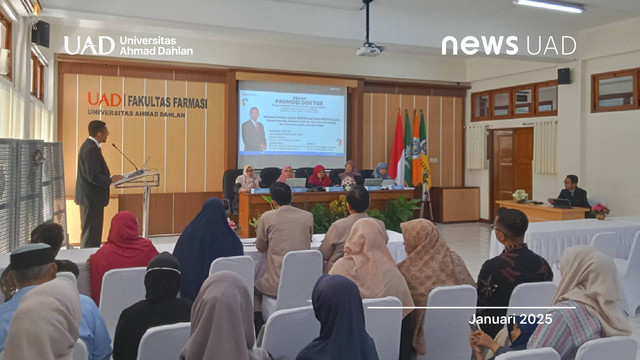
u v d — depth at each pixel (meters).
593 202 7.39
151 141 7.85
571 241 4.57
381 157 9.49
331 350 1.42
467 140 10.05
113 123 7.60
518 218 2.29
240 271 2.78
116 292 2.53
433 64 9.67
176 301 1.86
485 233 8.40
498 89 9.36
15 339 1.07
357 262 2.25
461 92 10.09
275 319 1.85
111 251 2.79
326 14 6.12
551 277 2.29
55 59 7.15
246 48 8.20
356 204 3.19
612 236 4.04
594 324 1.58
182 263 2.86
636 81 6.83
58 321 1.11
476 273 5.52
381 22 6.34
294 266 2.92
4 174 3.71
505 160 9.33
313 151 8.82
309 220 3.29
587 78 7.45
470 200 9.77
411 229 2.40
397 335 2.06
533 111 8.66
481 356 1.93
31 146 4.27
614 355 1.50
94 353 1.71
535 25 7.07
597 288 1.62
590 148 7.44
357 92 9.00
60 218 5.54
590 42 7.29
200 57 7.91
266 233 3.23
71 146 7.36
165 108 7.91
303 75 8.63
